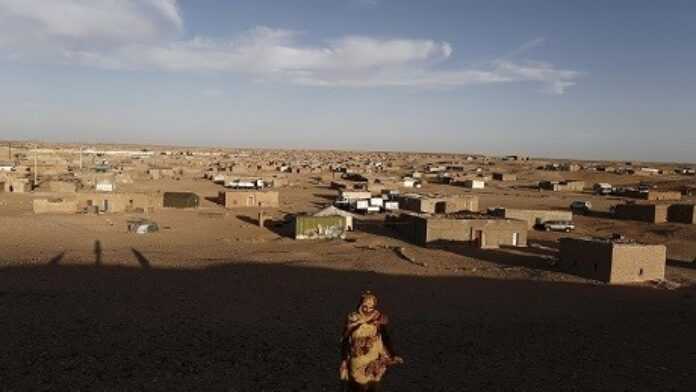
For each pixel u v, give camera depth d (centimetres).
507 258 4650
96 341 2270
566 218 6688
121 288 3294
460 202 7838
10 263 3950
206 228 6141
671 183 14125
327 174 15138
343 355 845
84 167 13538
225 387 1795
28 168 12506
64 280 3459
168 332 2444
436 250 4978
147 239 5291
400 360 864
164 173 13162
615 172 17262
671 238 6016
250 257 4512
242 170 15125
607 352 2336
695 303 3281
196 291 3291
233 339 2364
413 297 3266
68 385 1783
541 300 3266
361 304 856
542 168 19725
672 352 2362
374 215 7819
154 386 1792
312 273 3928
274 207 8281
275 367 2009
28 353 2078
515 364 2133
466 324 2705
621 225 6956
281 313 2852
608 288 3619
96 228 5828
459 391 1814
